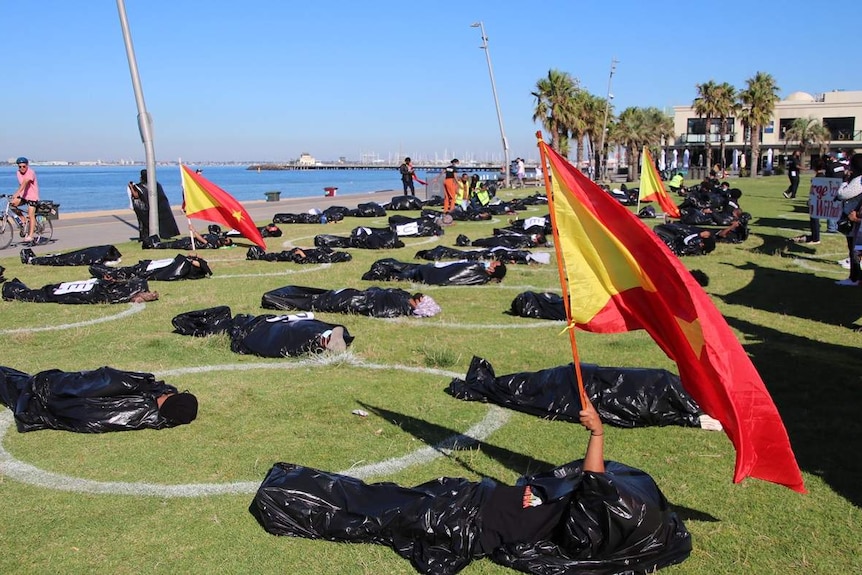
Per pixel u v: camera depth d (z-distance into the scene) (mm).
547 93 60281
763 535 4766
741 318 11117
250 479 5602
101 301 12242
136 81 20828
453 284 13828
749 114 67000
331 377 8148
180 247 19641
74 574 4332
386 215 30609
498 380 7367
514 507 4504
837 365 8625
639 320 4801
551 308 11000
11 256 18406
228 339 9516
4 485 5543
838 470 5742
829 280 14469
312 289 11805
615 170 90312
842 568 4395
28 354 9078
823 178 19391
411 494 4766
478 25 47156
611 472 4633
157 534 4785
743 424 4367
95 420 6500
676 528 4547
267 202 42438
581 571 4195
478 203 30078
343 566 4379
